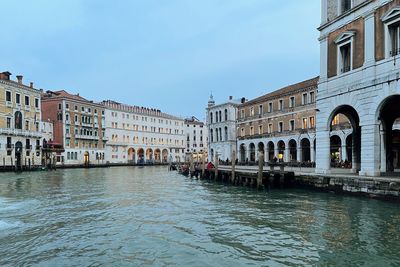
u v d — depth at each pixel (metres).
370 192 16.53
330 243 10.20
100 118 87.56
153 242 10.56
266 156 54.31
